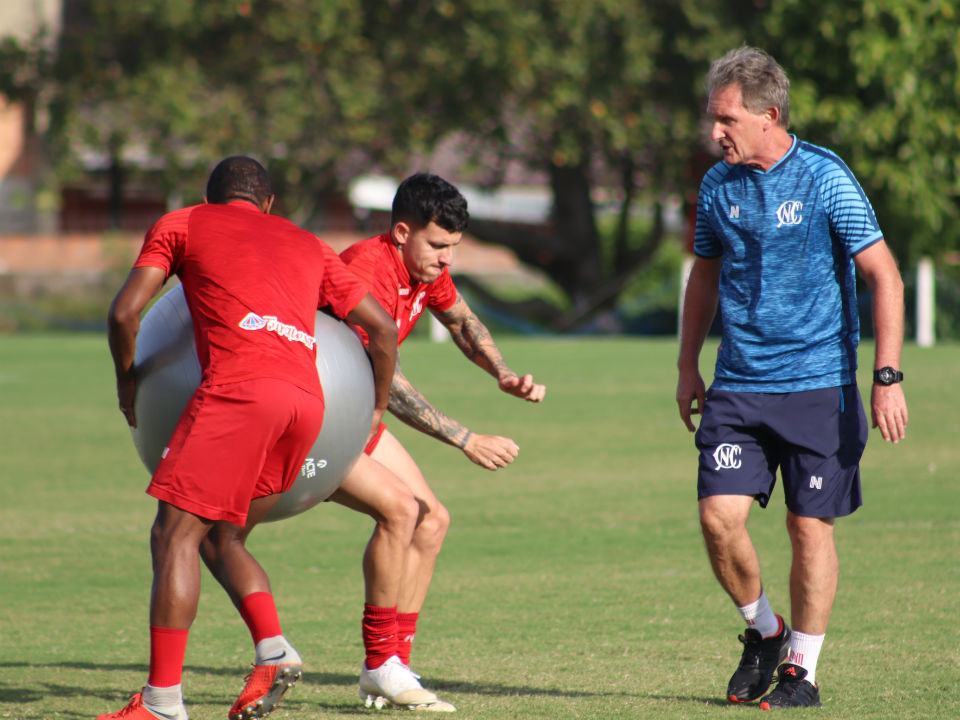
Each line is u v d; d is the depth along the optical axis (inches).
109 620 847.1
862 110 3393.2
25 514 1235.9
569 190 4379.9
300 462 569.6
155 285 567.8
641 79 3752.5
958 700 609.6
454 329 717.9
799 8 3376.0
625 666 698.2
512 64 3624.5
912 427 1673.2
